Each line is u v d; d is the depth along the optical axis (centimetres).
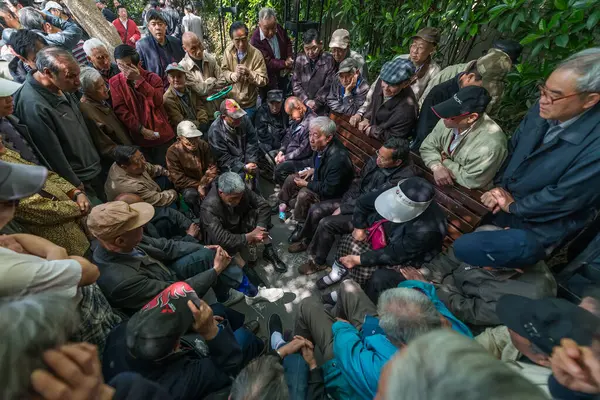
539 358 105
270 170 420
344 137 362
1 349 52
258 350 200
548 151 177
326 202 295
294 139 371
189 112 376
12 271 100
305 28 447
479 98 198
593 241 179
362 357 144
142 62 423
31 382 54
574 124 163
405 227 216
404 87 271
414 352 64
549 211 175
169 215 278
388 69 262
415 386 57
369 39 428
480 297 173
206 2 781
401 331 134
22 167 127
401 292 145
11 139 205
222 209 244
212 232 238
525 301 110
